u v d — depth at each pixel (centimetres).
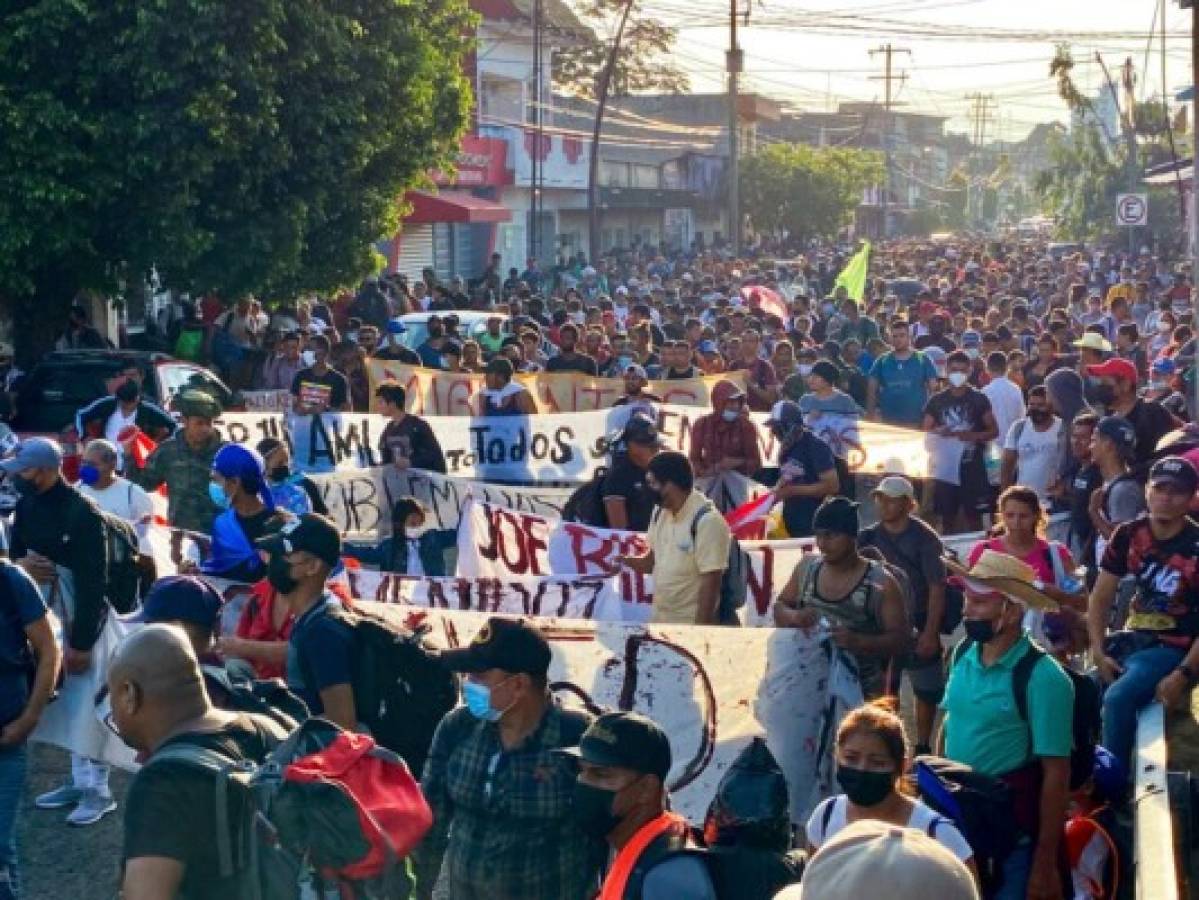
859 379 1823
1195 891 660
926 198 15012
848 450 1466
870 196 11212
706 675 763
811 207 7756
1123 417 1130
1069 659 832
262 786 463
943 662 870
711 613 856
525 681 528
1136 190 6031
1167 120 5728
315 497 1100
